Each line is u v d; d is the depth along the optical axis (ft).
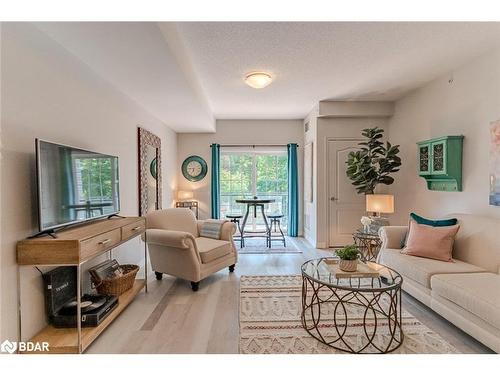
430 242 8.48
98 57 7.40
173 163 17.92
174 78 8.81
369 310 7.96
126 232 7.74
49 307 6.31
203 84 12.00
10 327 5.33
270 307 8.25
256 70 10.41
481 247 7.83
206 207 18.99
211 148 18.81
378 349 6.16
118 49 6.93
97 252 6.16
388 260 9.26
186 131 18.35
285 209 19.33
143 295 9.17
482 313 5.76
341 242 15.43
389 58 9.38
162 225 10.71
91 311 6.51
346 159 15.16
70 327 6.24
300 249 15.24
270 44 8.39
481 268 7.62
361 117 15.02
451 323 7.07
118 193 9.14
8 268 5.27
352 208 15.33
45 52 6.25
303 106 15.58
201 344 6.41
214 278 10.79
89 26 5.91
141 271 11.69
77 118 7.52
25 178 5.72
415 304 8.43
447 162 9.96
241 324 7.26
